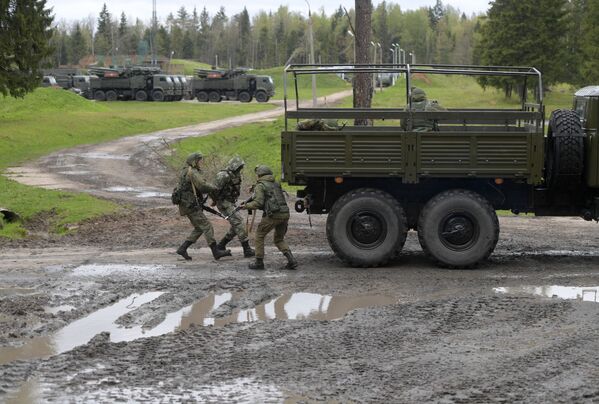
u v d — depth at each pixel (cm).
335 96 8200
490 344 833
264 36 18038
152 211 1895
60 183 2611
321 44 14762
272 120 5253
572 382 714
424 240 1213
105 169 3042
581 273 1207
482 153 1183
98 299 1047
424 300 1039
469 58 14612
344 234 1223
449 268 1228
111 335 888
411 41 16625
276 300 1054
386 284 1135
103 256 1368
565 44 6669
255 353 808
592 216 1240
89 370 758
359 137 1184
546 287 1115
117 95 7806
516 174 1187
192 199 1313
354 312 972
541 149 1183
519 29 6500
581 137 1184
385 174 1187
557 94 6944
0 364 783
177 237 1562
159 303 1023
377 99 2712
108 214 1862
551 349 812
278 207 1220
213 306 1023
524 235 1568
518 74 1245
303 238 1532
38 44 4731
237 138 4300
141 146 3903
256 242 1238
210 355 802
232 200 1351
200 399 678
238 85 7794
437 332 882
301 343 843
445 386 705
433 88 4178
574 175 1197
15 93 4738
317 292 1094
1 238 1552
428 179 1230
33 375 743
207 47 18862
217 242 1498
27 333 890
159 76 7744
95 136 4509
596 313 956
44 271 1236
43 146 4000
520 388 699
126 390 701
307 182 1234
